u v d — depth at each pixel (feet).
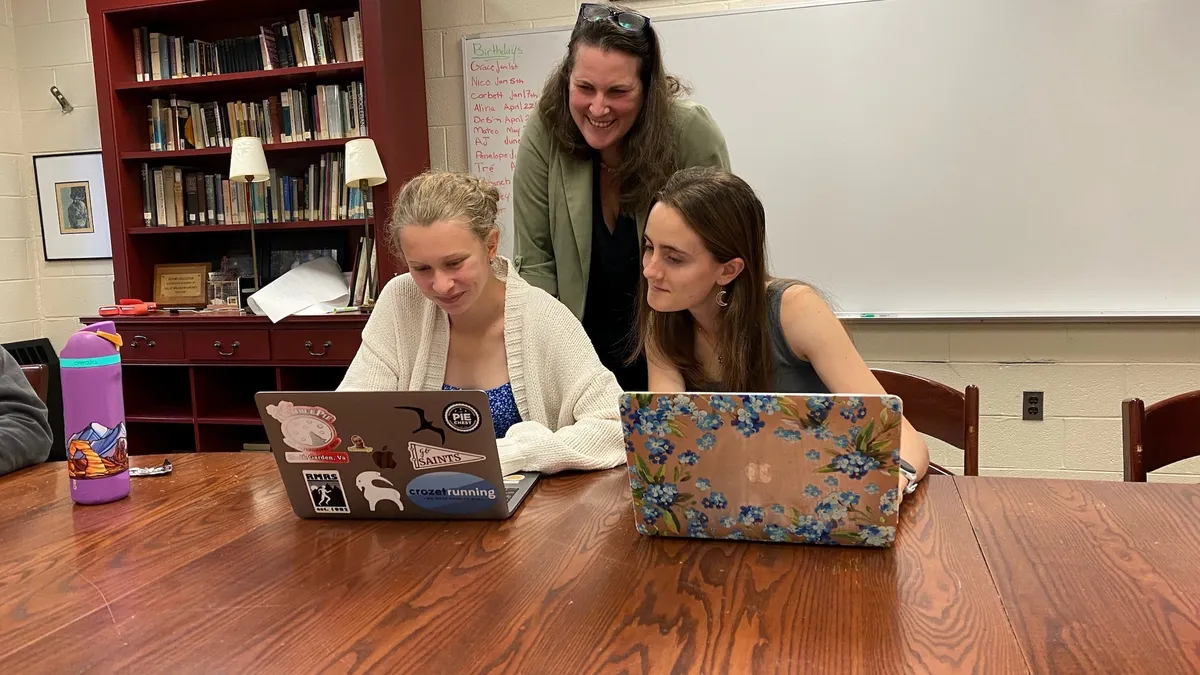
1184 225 8.05
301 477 3.26
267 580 2.70
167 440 10.44
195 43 9.67
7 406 4.43
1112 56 8.00
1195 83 7.87
